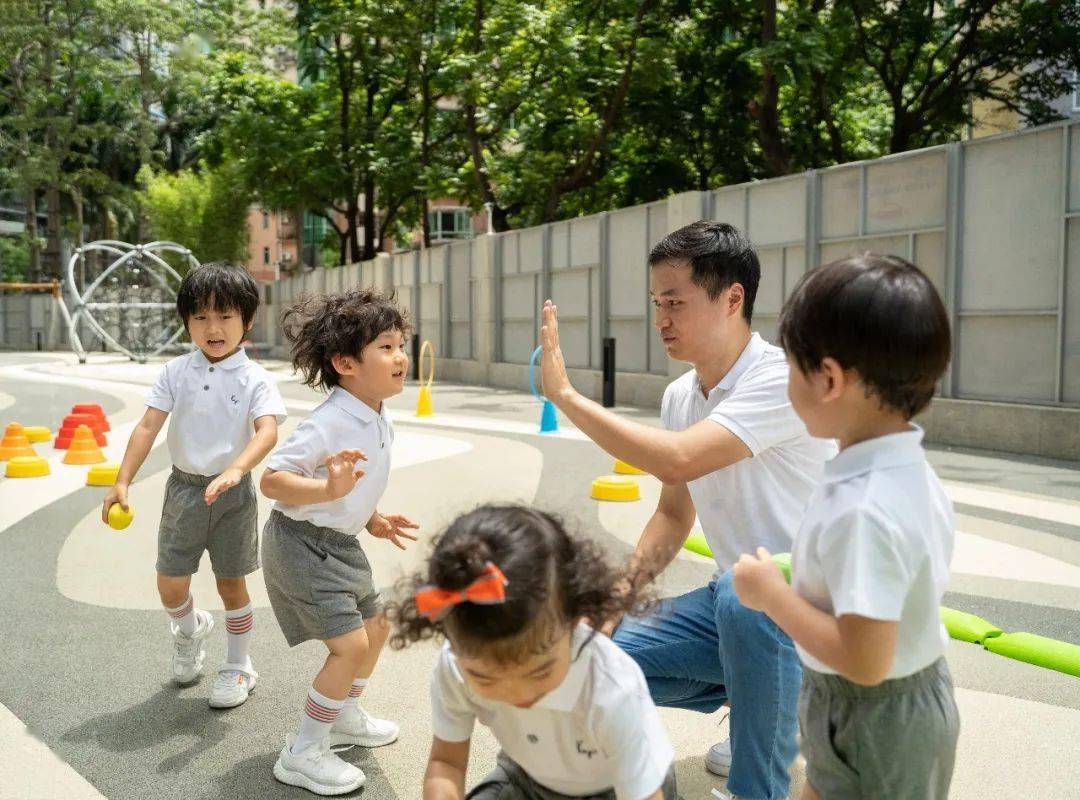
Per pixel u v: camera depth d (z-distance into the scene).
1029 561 5.49
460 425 12.02
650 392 14.51
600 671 1.77
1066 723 3.34
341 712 3.21
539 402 15.47
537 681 1.67
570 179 22.53
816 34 16.78
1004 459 9.09
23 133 41.66
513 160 23.19
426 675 3.81
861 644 1.58
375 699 3.59
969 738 3.22
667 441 2.42
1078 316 9.01
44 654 4.07
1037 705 3.50
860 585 1.58
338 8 26.84
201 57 39.41
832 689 1.79
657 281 2.65
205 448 3.51
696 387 2.80
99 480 8.11
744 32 20.97
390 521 3.27
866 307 1.58
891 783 1.75
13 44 39.31
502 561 1.55
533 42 20.25
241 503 3.55
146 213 45.44
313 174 29.27
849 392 1.64
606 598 1.70
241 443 3.54
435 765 1.95
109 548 5.88
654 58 19.56
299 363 3.08
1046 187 9.18
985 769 3.00
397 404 15.16
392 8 24.17
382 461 3.10
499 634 1.54
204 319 3.54
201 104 42.59
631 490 7.19
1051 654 3.88
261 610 4.63
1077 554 5.64
